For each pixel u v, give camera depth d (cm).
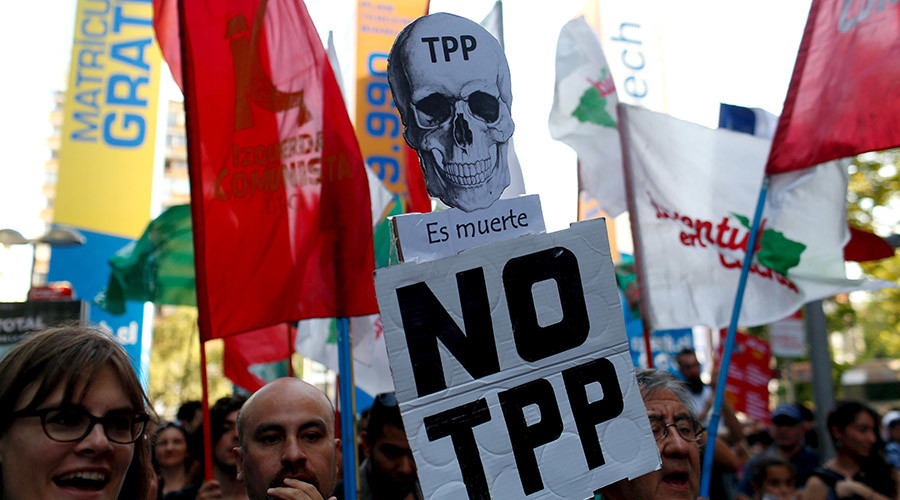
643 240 522
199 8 420
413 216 258
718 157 528
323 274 414
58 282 758
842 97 442
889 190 1541
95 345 195
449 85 271
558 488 251
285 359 642
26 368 188
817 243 504
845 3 446
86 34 776
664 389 298
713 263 520
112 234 766
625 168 529
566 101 548
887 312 2133
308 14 428
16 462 184
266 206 416
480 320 256
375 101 601
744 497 584
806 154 449
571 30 553
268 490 268
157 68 784
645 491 279
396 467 374
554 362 261
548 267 267
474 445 247
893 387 2480
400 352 246
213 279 409
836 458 539
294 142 422
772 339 986
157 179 780
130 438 195
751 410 777
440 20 273
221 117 416
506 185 272
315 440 281
